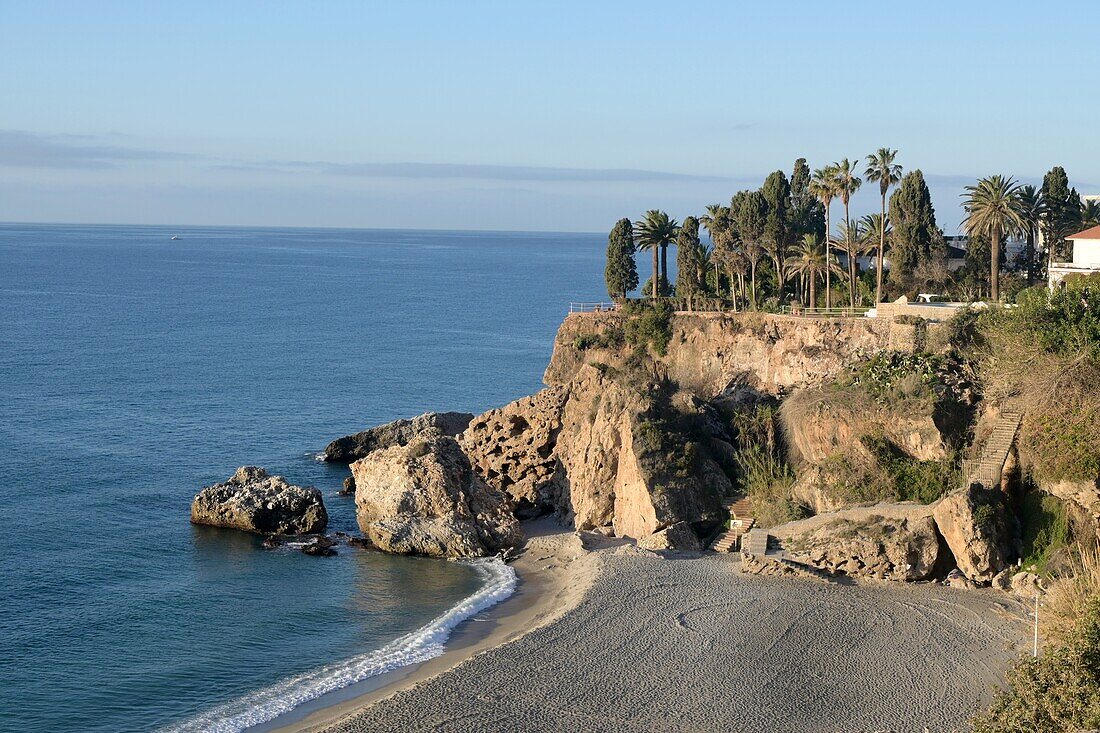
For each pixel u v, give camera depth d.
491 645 55.22
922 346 83.62
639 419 75.81
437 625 57.97
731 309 109.00
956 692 47.09
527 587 65.38
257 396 138.50
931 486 68.00
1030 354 66.75
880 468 69.88
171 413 123.50
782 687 48.00
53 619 58.97
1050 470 62.03
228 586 65.12
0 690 49.69
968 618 55.44
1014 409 66.88
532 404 85.06
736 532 70.94
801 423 76.06
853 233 109.56
